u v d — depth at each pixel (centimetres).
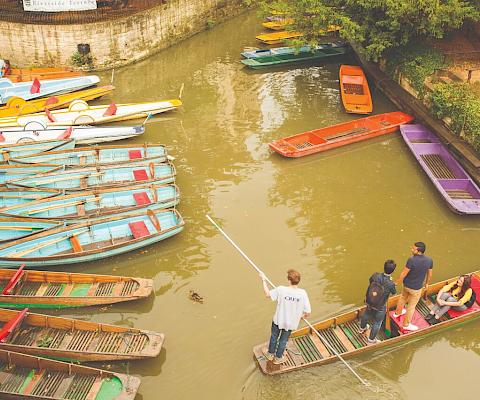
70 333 894
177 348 907
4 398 768
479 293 985
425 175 1477
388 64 2008
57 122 1644
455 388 848
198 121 1781
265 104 1920
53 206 1198
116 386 790
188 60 2370
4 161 1409
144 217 1192
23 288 1005
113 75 2177
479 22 2047
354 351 861
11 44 2167
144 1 2303
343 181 1448
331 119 1800
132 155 1478
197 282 1066
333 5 1977
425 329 907
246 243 1187
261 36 2573
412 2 1697
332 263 1132
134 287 1012
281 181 1440
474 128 1467
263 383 833
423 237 1227
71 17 2105
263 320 970
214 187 1400
